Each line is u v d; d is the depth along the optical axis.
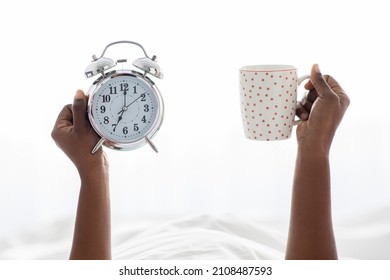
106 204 1.62
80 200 1.60
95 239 1.59
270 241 2.35
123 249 2.10
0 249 2.64
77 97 1.56
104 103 1.60
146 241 2.12
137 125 1.62
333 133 1.58
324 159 1.57
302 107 1.67
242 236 2.34
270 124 1.64
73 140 1.59
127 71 1.62
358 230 2.78
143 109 1.63
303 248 1.58
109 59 1.61
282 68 1.69
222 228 2.33
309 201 1.57
